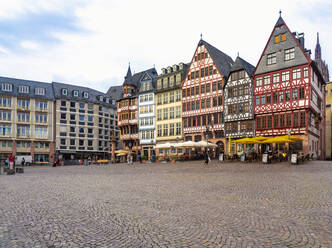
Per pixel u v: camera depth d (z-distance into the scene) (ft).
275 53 128.47
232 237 18.52
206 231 19.85
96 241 18.20
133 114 190.39
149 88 184.03
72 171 90.02
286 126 122.42
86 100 231.91
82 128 228.22
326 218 22.65
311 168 66.44
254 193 34.50
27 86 207.51
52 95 216.95
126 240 18.30
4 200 32.91
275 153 101.60
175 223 21.90
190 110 159.63
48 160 209.26
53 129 213.87
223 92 145.07
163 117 174.50
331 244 17.06
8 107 197.47
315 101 127.75
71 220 23.30
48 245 17.57
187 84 161.99
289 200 29.78
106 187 43.32
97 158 225.15
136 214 24.93
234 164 87.51
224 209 26.27
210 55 152.66
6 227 21.49
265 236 18.61
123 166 110.42
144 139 183.52
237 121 138.92
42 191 40.11
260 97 131.54
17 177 67.97
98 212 25.94
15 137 198.08
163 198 32.45
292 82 121.90
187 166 89.20
